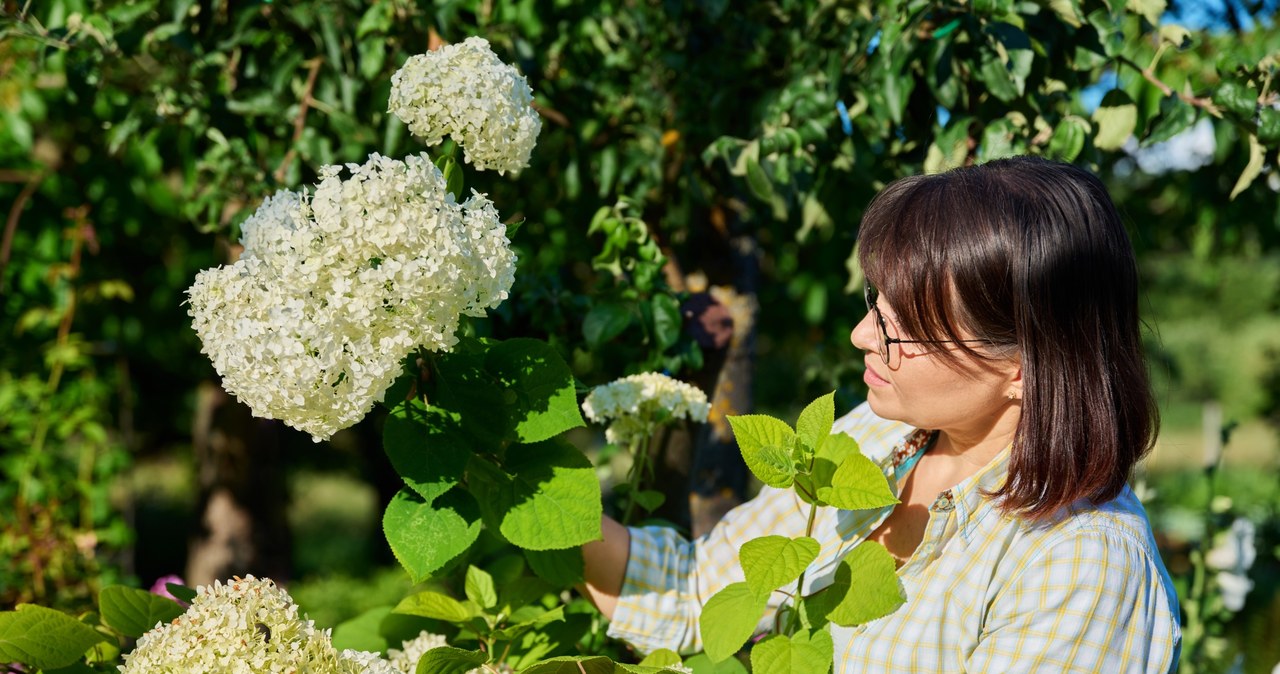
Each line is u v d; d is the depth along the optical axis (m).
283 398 1.00
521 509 1.25
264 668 1.04
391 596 5.89
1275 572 4.11
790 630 1.24
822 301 3.45
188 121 2.11
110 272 4.25
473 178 2.40
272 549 5.41
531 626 1.59
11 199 3.46
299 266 1.02
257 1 2.07
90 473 3.42
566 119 2.33
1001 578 1.13
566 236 2.84
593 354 2.20
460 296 1.07
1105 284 1.09
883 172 2.20
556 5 2.36
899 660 1.17
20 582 3.03
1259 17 2.28
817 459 1.22
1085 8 1.84
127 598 1.30
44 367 3.55
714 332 2.02
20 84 2.92
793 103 1.99
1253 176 1.86
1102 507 1.12
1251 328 16.22
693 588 1.50
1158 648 1.08
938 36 1.80
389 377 1.06
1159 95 1.90
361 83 2.18
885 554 1.14
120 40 2.01
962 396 1.14
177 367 5.30
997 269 1.06
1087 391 1.08
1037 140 1.89
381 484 6.67
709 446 2.08
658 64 2.33
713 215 2.19
